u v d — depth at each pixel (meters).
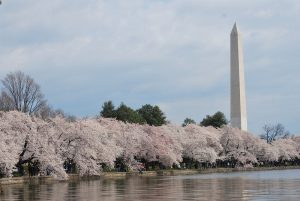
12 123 75.50
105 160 91.81
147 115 152.75
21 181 71.88
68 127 85.06
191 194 47.50
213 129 154.50
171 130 133.00
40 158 75.75
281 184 61.31
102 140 95.12
